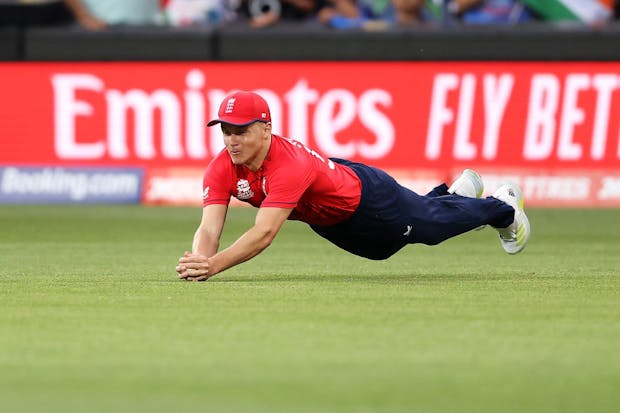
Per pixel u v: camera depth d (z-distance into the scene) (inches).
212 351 727.7
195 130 2320.4
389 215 1092.5
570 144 2294.5
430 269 1275.8
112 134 2335.1
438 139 2299.5
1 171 2354.8
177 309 902.4
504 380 650.2
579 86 2290.8
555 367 684.7
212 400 601.6
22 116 2342.5
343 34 2298.2
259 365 686.5
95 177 2346.2
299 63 2303.2
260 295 987.9
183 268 1063.6
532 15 2787.9
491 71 2295.8
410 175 2293.3
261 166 1038.4
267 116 1022.4
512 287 1071.6
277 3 2785.4
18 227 1872.5
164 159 2335.1
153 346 744.3
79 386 634.2
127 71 2322.8
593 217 2096.5
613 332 808.9
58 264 1320.1
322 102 2303.2
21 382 643.5
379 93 2297.0
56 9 2488.9
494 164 2295.8
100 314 876.6
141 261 1363.2
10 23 2401.6
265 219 1040.2
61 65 2330.2
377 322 841.5
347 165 1089.4
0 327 816.3
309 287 1055.0
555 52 2287.2
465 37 2294.5
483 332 803.4
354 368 679.1
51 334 788.0
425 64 2293.3
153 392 619.8
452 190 1210.6
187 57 2311.8
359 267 1300.4
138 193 2342.5
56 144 2348.7
